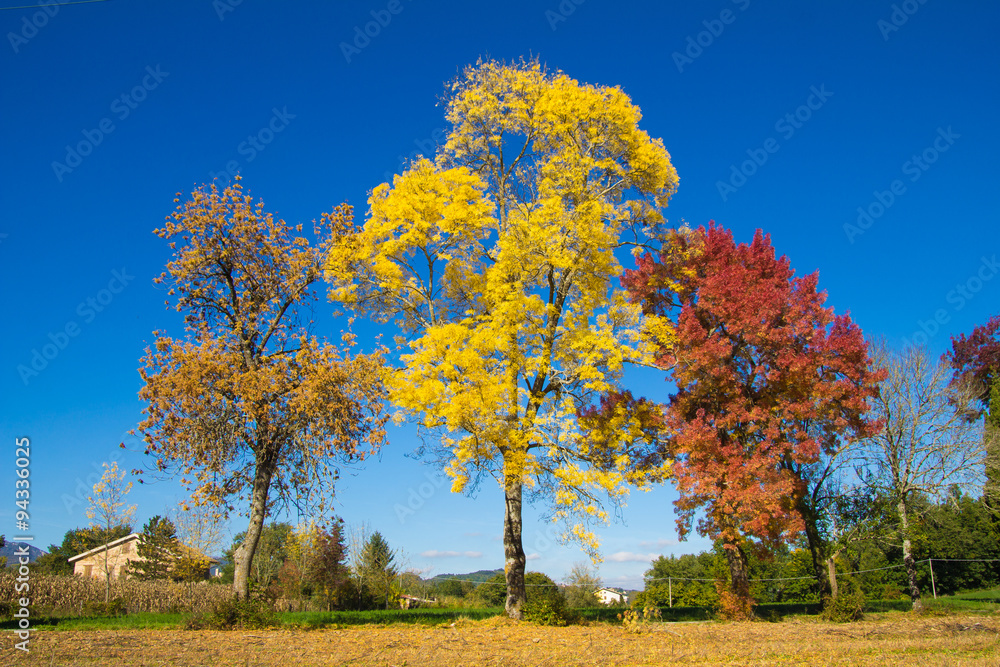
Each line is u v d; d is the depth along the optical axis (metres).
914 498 25.88
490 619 17.11
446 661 10.59
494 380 16.75
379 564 39.00
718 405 22.97
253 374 17.44
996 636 13.65
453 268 19.58
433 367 17.22
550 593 17.47
